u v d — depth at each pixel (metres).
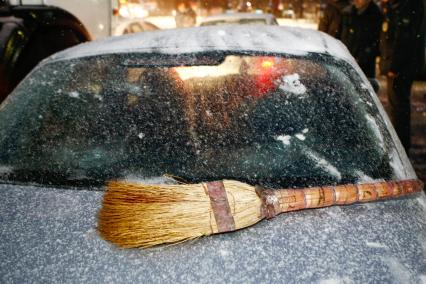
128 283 1.23
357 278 1.24
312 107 1.90
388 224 1.44
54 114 2.05
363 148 1.74
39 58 4.27
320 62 2.09
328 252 1.31
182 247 1.34
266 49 2.16
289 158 1.70
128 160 1.74
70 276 1.25
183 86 2.02
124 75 2.13
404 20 4.51
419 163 4.47
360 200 1.47
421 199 1.63
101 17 5.70
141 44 2.31
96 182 1.67
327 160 1.69
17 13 4.20
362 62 5.31
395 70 4.66
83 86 2.14
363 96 1.97
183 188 1.41
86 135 1.89
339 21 5.40
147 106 1.96
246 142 1.76
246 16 7.50
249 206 1.36
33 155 1.85
